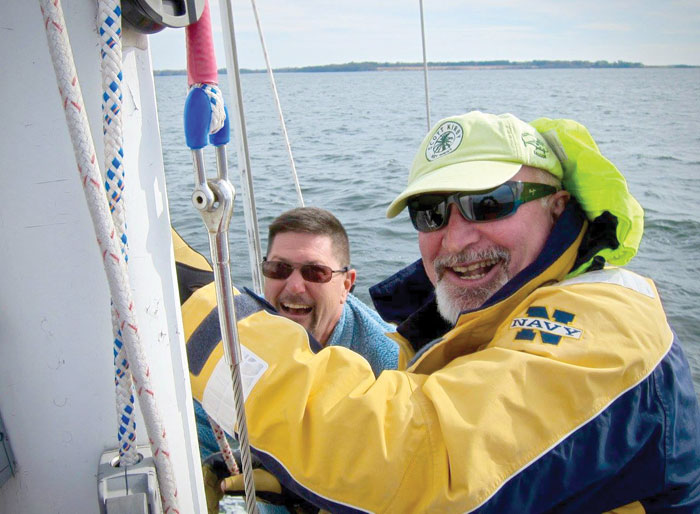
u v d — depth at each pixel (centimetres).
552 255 132
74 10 70
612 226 136
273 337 115
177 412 85
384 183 876
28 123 70
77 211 73
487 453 95
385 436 100
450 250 149
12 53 68
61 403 77
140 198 77
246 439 84
